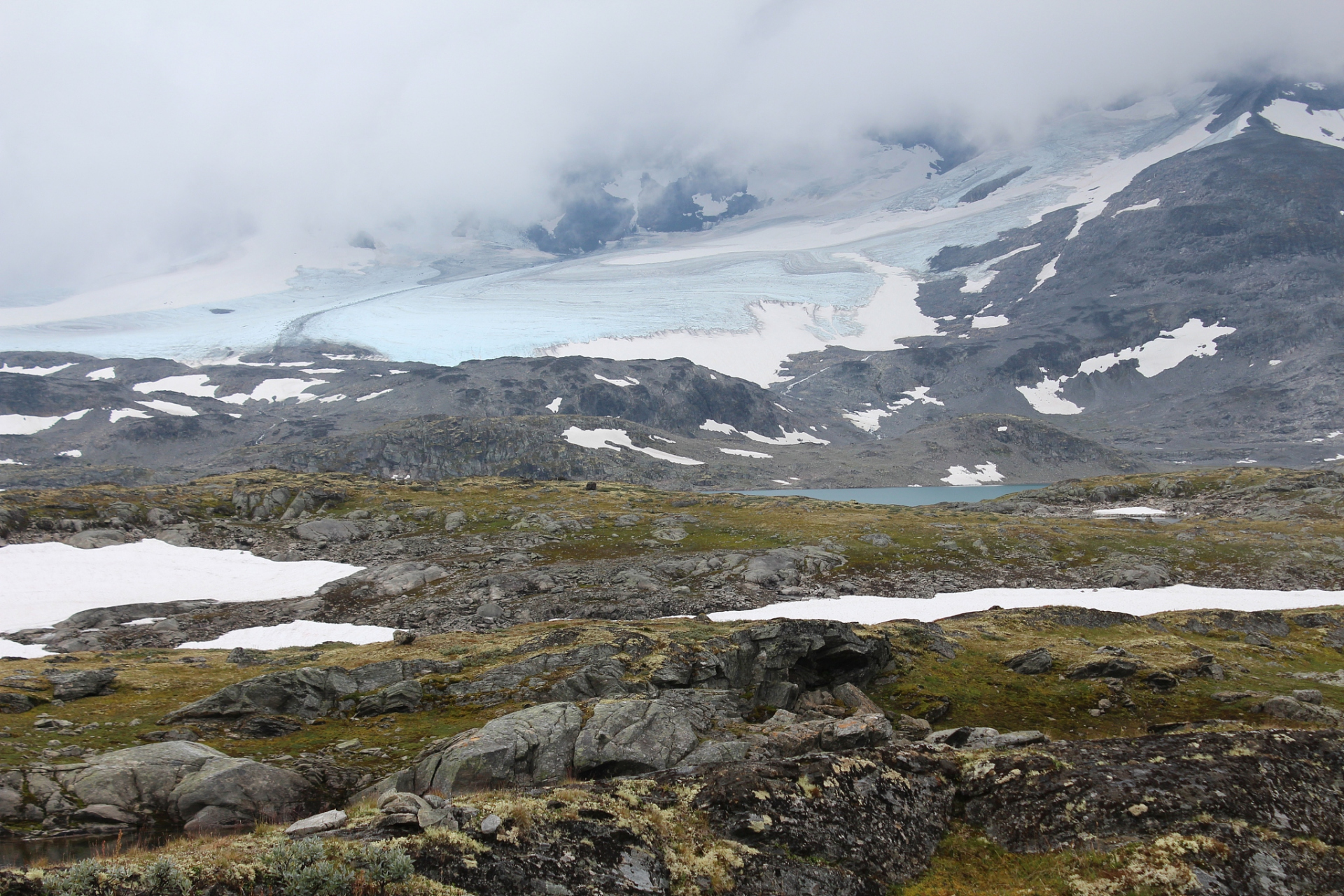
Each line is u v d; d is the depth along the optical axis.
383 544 132.25
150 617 92.06
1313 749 26.81
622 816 23.08
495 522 148.38
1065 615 80.56
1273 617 80.94
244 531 135.50
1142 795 24.66
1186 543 131.62
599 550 130.75
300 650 72.62
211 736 41.03
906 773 27.81
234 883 18.06
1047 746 28.64
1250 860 22.12
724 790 25.08
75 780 31.48
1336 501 159.00
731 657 55.00
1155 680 58.81
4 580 99.75
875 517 159.25
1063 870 22.77
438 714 47.28
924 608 100.19
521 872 20.05
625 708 37.78
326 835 20.59
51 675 52.38
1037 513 181.38
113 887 17.17
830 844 23.81
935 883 23.34
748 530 143.88
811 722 39.12
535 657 55.50
